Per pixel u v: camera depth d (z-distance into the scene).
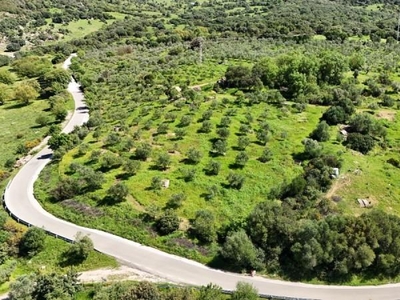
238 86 102.62
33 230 53.59
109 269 50.28
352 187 64.94
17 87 125.88
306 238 51.59
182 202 59.28
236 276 50.34
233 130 78.12
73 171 68.94
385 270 52.62
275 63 109.25
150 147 70.81
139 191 61.31
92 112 100.69
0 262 51.00
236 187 62.59
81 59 160.75
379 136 78.94
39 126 103.19
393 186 66.56
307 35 165.50
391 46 143.62
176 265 51.28
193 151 68.06
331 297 48.66
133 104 98.31
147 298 42.72
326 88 99.50
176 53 151.75
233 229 54.88
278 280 50.53
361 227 52.75
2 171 76.56
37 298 44.56
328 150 72.56
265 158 68.94
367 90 98.56
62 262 51.44
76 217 58.97
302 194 61.66
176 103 89.50
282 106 89.88
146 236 55.03
